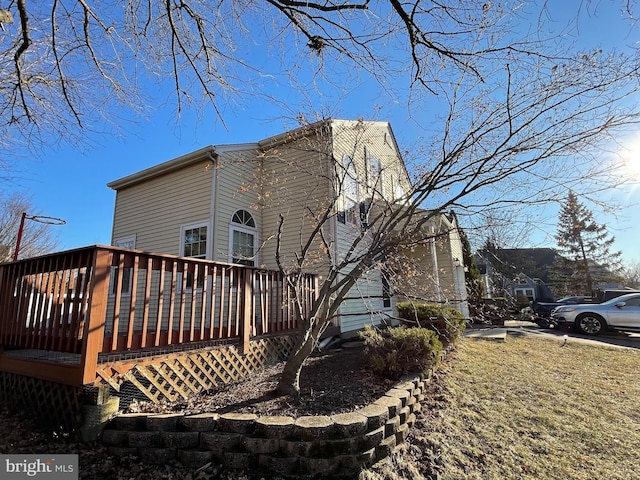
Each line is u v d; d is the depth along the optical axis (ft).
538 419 12.12
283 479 8.45
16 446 9.96
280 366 16.31
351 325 26.27
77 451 9.39
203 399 11.66
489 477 8.89
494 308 14.58
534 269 71.46
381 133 31.48
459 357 19.79
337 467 8.64
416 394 12.69
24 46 10.41
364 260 12.27
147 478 8.43
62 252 11.47
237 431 9.18
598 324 32.40
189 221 27.30
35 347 11.98
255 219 28.58
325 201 24.47
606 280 77.36
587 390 15.14
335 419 9.26
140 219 30.94
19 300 13.38
